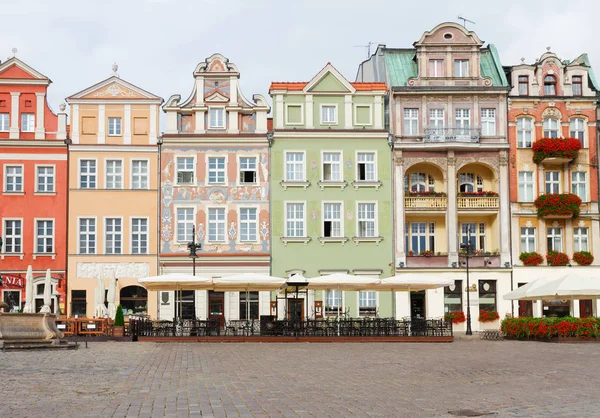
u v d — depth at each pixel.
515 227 56.66
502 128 57.06
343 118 56.81
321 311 55.19
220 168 55.94
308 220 55.88
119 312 41.44
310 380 20.48
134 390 18.14
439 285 44.44
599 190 57.59
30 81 54.88
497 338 44.97
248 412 14.69
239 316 55.22
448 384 19.36
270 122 58.88
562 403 15.54
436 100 57.06
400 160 56.41
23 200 54.50
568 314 56.72
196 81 56.25
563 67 58.09
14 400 16.38
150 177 55.44
